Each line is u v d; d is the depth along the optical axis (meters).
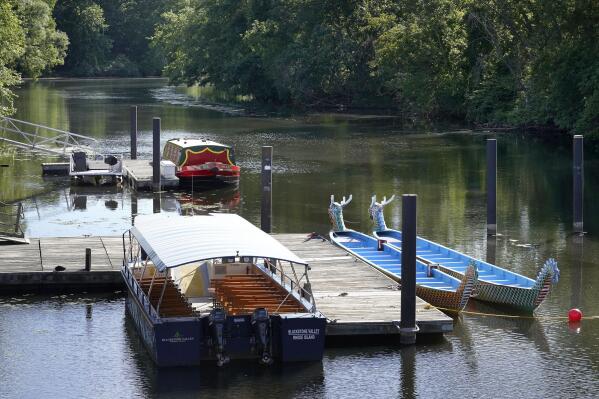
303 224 52.88
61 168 70.00
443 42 106.06
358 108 125.50
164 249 33.38
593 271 43.53
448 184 66.06
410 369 31.38
